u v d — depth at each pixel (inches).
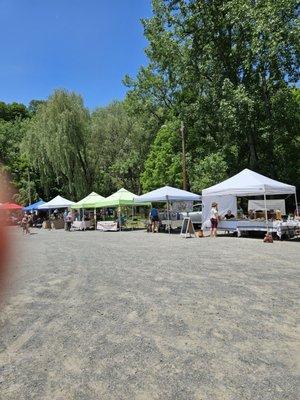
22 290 317.4
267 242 702.5
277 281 341.1
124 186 2094.0
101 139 1908.2
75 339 207.5
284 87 1208.2
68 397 148.2
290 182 1272.1
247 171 839.1
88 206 1376.7
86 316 247.0
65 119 1688.0
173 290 312.7
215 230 854.5
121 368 171.9
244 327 220.8
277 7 1031.6
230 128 1205.7
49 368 173.8
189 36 1299.2
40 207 1594.5
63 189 1932.8
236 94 1119.0
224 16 1208.8
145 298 288.4
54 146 1675.7
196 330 217.2
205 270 404.5
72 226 1443.2
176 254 546.6
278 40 1027.9
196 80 1302.9
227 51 1242.0
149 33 1347.2
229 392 149.1
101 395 149.2
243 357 180.9
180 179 1445.6
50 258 532.7
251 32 1128.8
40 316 248.4
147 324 228.7
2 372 170.7
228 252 556.7
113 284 343.0
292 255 513.7
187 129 1402.6
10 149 1625.2
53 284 347.9
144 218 1756.9
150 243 743.7
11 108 2647.6
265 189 759.7
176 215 1186.6
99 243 773.9
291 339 202.1
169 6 1288.1
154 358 181.5
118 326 226.2
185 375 164.1
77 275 393.4
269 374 163.8
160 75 1572.3
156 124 1793.8
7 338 210.4
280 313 245.4
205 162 1229.7
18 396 149.6
